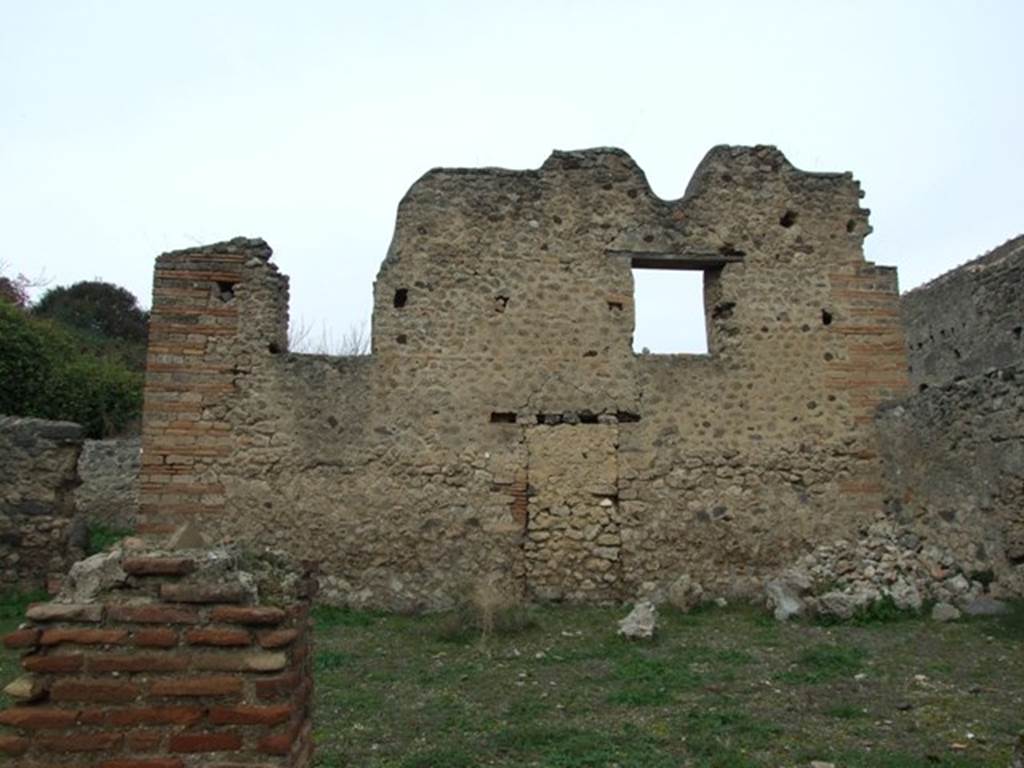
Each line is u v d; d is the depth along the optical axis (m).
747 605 10.05
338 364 10.45
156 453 9.96
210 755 2.83
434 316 10.68
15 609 9.35
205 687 2.88
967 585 9.02
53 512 10.42
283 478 10.12
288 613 3.12
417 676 6.68
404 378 10.51
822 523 10.66
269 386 10.28
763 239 11.30
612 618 9.28
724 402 10.87
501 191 11.04
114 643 2.92
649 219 11.19
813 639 7.95
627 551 10.37
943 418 9.70
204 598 2.98
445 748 4.92
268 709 2.88
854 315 11.27
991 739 5.03
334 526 10.11
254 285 10.45
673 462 10.66
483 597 8.84
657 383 10.84
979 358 19.17
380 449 10.33
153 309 10.22
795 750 4.87
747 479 10.69
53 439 10.57
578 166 11.22
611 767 4.59
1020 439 8.48
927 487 9.97
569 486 10.48
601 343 10.84
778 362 11.02
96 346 30.97
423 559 10.16
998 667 6.70
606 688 6.28
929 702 5.81
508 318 10.77
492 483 10.40
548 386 10.68
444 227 10.88
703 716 5.50
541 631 8.53
